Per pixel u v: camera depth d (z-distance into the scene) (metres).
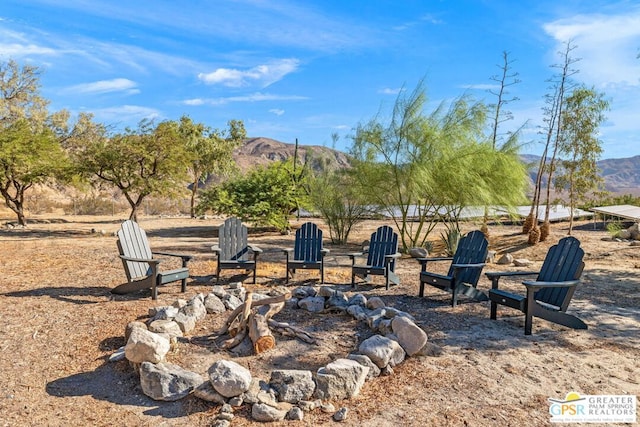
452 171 11.43
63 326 4.85
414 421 3.18
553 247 5.70
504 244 13.63
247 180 17.70
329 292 5.87
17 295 6.06
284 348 4.46
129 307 5.63
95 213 30.83
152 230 19.12
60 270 8.09
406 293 7.09
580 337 5.05
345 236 15.08
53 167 18.75
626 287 7.85
